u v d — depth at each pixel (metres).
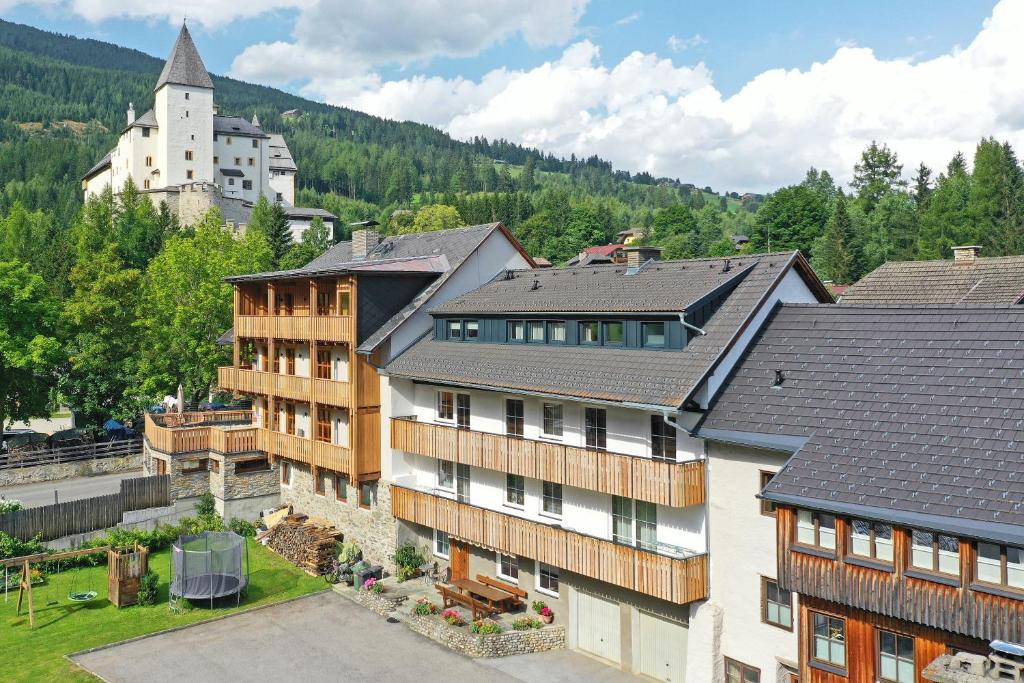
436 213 130.00
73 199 190.00
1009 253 91.12
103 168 167.12
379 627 29.55
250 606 31.36
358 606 31.44
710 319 25.20
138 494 39.12
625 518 26.16
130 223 120.19
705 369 23.23
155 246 113.31
